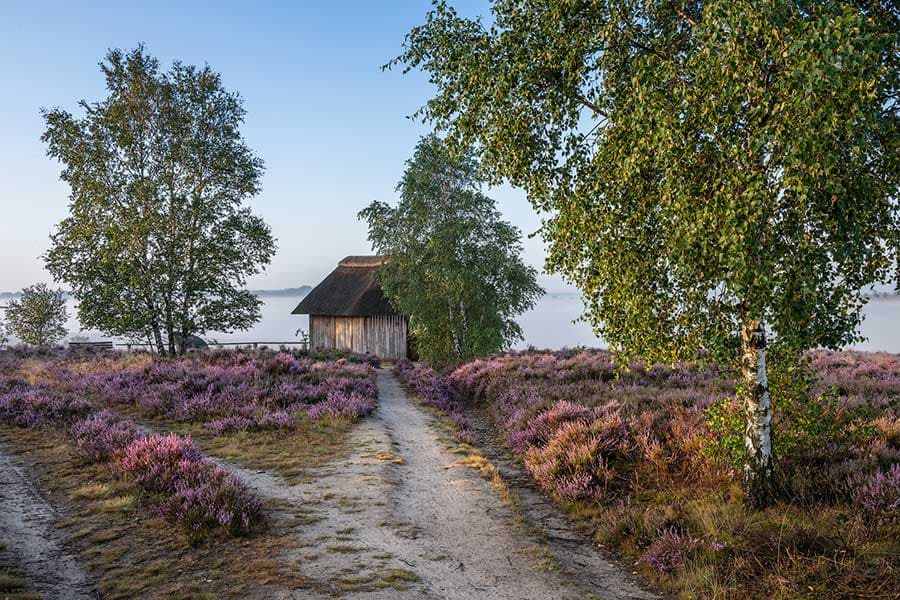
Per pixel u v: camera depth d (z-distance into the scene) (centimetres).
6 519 666
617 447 976
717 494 767
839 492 693
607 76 704
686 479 859
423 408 1709
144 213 2478
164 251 2506
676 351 672
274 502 781
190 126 2636
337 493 832
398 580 550
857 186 518
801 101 462
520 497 884
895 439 853
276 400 1529
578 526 759
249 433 1211
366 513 749
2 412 1186
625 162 591
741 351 713
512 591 543
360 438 1207
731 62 495
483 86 759
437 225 2700
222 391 1548
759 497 693
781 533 591
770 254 523
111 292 2442
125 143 2461
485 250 2727
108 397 1503
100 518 686
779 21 460
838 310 587
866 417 797
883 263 593
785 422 816
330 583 537
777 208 530
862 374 1612
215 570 560
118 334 2527
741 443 743
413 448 1179
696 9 693
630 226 664
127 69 2566
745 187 525
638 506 788
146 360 2156
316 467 977
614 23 645
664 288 662
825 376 1500
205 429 1241
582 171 722
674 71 563
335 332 3838
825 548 564
